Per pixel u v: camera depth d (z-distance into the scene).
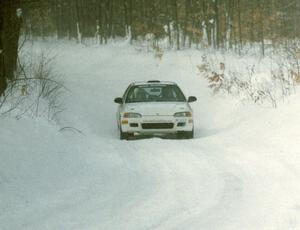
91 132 26.42
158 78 44.38
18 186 13.49
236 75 39.38
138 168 16.23
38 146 17.92
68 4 85.62
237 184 13.59
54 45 67.62
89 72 46.94
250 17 64.94
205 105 34.41
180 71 45.62
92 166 16.47
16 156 15.89
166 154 18.59
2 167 14.60
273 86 31.53
